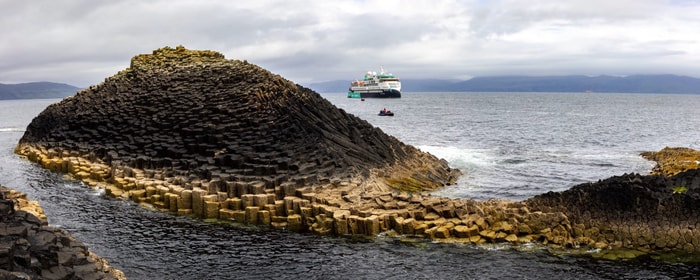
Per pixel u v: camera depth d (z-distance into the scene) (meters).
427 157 55.78
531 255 28.47
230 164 43.41
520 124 125.44
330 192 37.31
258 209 35.22
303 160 42.56
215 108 52.88
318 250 29.77
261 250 29.91
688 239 28.66
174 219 35.81
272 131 48.31
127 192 42.03
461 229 30.70
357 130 52.47
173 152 47.97
